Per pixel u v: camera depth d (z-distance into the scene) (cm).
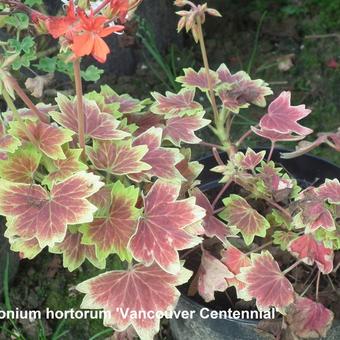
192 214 25
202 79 32
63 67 34
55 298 40
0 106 39
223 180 30
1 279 39
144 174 27
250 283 27
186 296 30
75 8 23
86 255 26
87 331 38
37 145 26
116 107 30
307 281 30
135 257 24
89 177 24
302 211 26
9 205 24
